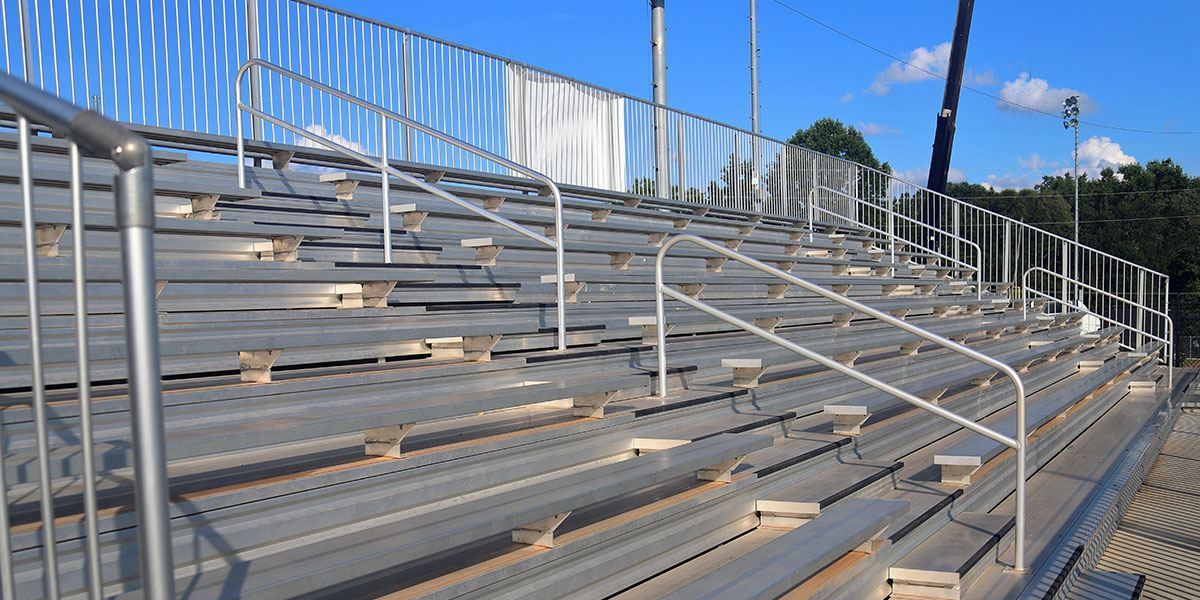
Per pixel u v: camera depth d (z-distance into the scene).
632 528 3.44
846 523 3.98
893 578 4.03
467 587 2.74
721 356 6.48
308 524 2.80
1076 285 15.19
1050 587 4.13
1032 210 55.44
